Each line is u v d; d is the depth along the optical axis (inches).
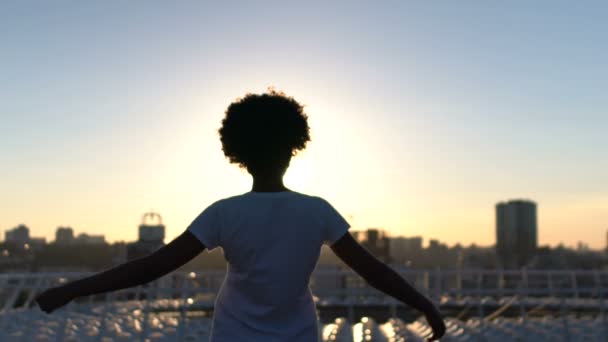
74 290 92.0
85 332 370.9
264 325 98.3
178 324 391.9
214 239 98.5
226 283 101.7
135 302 409.1
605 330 377.1
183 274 390.6
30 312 382.0
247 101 104.8
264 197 100.3
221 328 99.4
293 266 98.7
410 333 410.9
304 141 105.3
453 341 381.1
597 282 388.5
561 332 384.5
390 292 100.6
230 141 103.5
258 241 98.1
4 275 362.3
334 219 101.7
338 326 413.7
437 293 402.6
